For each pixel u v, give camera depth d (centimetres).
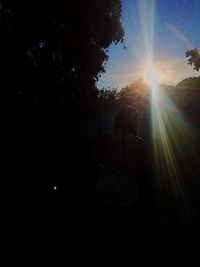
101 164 340
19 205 535
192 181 762
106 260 375
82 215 502
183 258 391
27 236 430
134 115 332
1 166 704
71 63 858
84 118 1023
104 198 329
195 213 545
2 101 734
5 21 734
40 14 762
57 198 574
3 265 361
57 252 391
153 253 398
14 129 758
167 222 498
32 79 773
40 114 814
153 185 706
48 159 798
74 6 806
